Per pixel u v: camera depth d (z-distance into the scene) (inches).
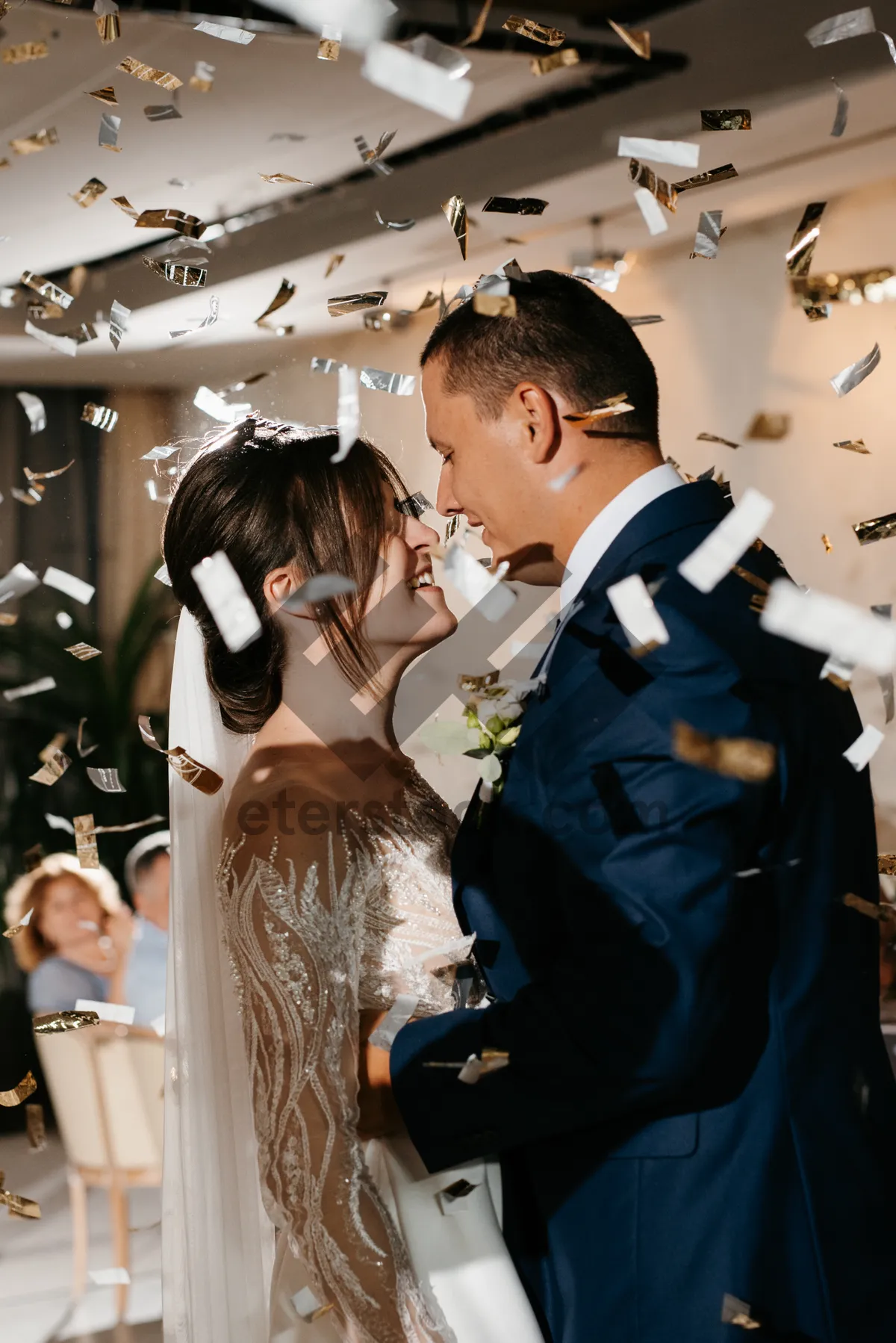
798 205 193.3
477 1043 52.4
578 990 49.8
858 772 56.7
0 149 178.4
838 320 190.7
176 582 65.8
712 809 48.6
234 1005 66.4
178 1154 65.7
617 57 160.7
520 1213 58.3
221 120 173.6
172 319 249.6
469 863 57.6
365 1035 57.3
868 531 55.2
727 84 161.3
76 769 248.4
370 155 67.3
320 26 142.5
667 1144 52.2
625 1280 52.2
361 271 224.5
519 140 184.2
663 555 55.7
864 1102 53.6
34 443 279.7
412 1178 58.3
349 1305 51.4
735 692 50.7
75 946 161.5
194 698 69.4
